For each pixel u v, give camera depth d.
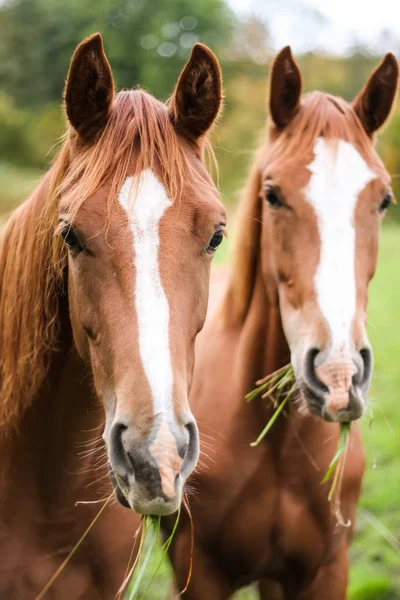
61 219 2.28
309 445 3.44
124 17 41.41
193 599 3.55
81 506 2.77
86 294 2.23
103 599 2.87
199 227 2.21
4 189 19.14
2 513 2.77
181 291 2.14
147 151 2.23
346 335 2.93
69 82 2.35
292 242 3.23
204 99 2.46
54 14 42.53
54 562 2.78
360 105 3.51
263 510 3.46
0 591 2.77
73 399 2.67
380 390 8.88
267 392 3.39
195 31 41.84
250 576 3.63
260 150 3.72
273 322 3.50
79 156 2.37
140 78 41.56
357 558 5.13
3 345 2.77
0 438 2.77
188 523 3.49
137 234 2.13
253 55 42.62
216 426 3.55
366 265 3.13
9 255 2.78
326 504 3.47
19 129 29.70
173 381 2.00
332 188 3.12
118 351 2.08
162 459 1.92
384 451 6.95
